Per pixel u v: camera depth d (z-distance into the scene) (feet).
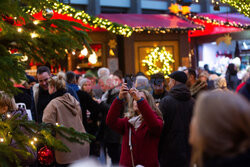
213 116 4.93
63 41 7.56
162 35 47.55
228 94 5.11
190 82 23.17
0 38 7.28
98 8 63.87
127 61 46.52
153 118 12.14
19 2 7.96
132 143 12.65
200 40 56.49
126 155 12.74
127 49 46.52
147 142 12.53
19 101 20.31
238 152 4.83
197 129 5.06
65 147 8.30
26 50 7.97
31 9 8.45
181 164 14.29
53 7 8.69
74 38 8.09
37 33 7.36
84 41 8.17
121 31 37.35
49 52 7.88
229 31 50.78
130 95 13.29
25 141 8.20
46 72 17.12
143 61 46.85
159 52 45.96
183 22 47.62
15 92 8.25
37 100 17.37
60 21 7.97
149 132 12.53
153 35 47.34
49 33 7.46
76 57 44.50
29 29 7.48
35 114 17.39
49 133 8.27
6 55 7.43
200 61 58.44
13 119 8.40
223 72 55.77
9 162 7.41
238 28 50.47
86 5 62.95
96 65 45.34
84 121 18.67
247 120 4.84
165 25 45.09
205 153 5.06
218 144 4.86
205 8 76.23
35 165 15.78
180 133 14.37
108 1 67.51
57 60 8.41
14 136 8.23
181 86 14.78
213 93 5.24
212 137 4.88
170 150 14.37
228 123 4.85
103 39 45.24
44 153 11.10
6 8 7.32
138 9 70.33
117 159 19.40
